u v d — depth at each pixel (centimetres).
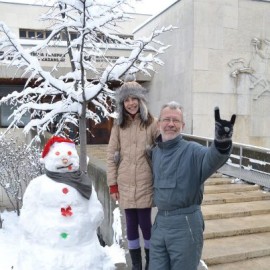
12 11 1742
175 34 1229
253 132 1195
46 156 351
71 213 336
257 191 729
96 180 646
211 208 616
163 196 275
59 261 325
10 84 1369
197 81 1118
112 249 432
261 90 1199
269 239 508
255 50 1182
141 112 321
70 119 603
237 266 439
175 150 278
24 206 346
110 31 717
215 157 238
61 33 589
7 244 616
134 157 320
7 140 857
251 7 1167
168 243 272
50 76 521
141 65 539
